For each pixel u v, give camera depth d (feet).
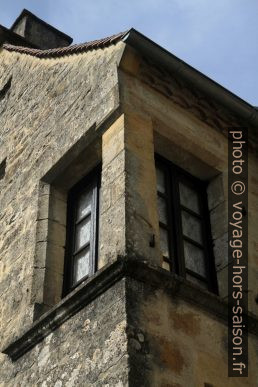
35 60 27.50
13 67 30.09
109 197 17.37
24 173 23.20
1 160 26.14
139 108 19.25
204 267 18.93
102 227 17.03
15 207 22.67
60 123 22.04
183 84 20.79
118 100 18.93
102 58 21.01
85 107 20.71
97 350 14.73
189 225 19.54
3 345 18.93
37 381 16.29
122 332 14.19
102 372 14.23
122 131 18.30
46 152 22.08
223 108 21.58
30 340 17.15
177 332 15.03
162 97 20.25
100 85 20.38
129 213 16.46
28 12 36.94
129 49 19.67
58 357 15.93
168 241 18.53
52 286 18.84
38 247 19.71
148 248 16.16
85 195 20.51
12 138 26.12
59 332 16.34
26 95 26.81
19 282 19.86
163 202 19.34
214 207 20.21
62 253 19.72
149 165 18.04
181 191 20.20
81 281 18.51
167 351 14.53
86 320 15.53
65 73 23.59
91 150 19.92
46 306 18.40
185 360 14.74
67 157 20.48
